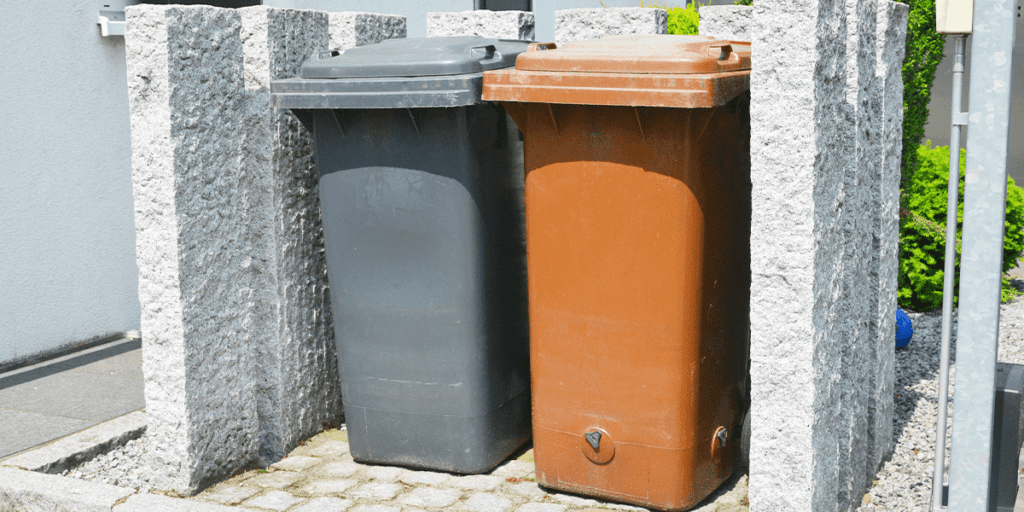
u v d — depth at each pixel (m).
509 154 4.05
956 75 2.85
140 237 3.74
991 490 3.18
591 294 3.57
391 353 4.01
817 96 2.95
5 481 3.86
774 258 3.05
